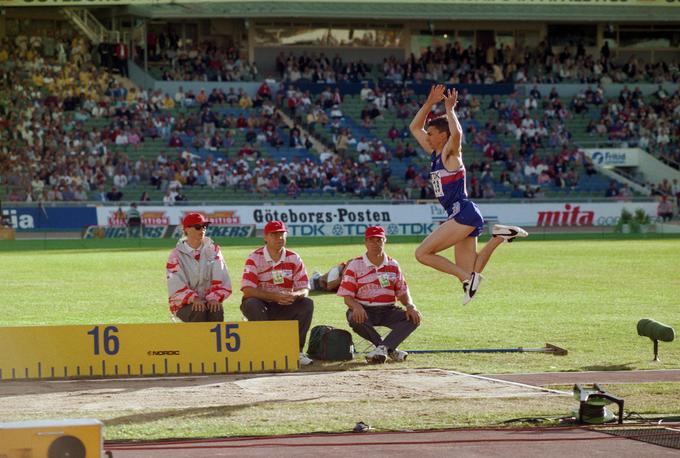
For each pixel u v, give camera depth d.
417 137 39.44
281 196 167.00
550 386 36.78
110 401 33.53
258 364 41.00
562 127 192.50
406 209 159.62
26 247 141.12
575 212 164.12
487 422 29.78
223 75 192.50
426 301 71.88
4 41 184.38
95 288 80.56
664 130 194.50
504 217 161.62
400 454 25.77
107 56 185.12
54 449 19.78
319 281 72.94
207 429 28.78
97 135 170.75
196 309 43.12
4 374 38.91
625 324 58.34
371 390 35.59
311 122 184.88
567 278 90.50
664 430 28.80
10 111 170.62
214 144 176.00
